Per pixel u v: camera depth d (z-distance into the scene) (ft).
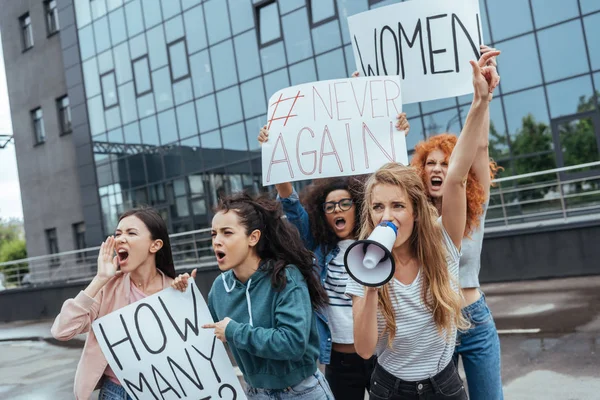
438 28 10.39
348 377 9.79
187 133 61.11
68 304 8.15
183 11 60.59
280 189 10.67
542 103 42.93
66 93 73.77
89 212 70.64
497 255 32.81
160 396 8.27
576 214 37.68
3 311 57.57
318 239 10.23
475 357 8.82
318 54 51.08
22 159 79.36
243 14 55.93
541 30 42.73
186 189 61.36
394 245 6.83
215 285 8.20
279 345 6.91
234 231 7.46
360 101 10.54
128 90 66.39
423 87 10.57
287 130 10.71
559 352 17.72
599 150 40.60
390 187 6.79
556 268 31.12
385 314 6.99
